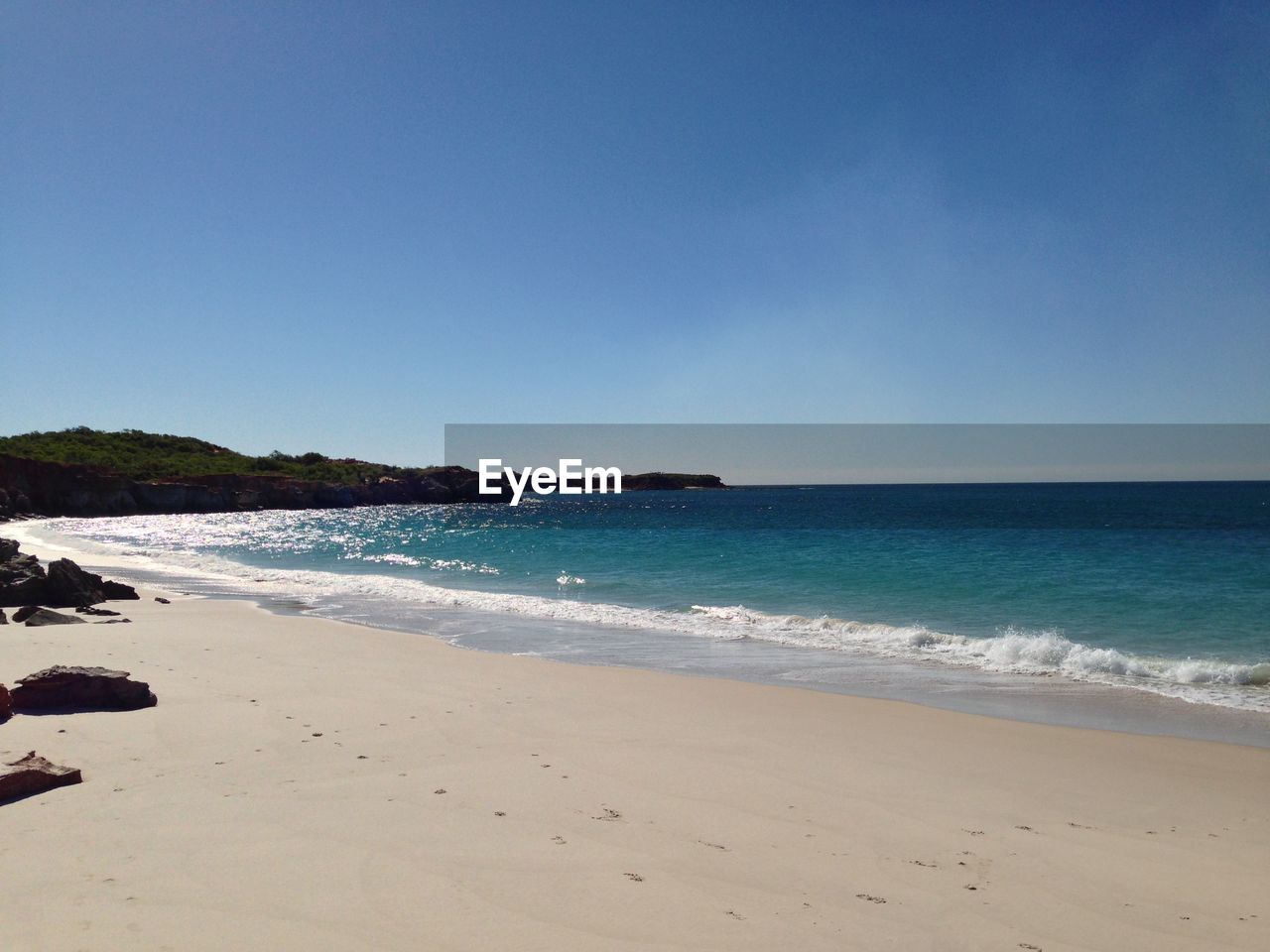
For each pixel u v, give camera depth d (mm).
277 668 11711
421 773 6977
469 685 11070
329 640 14836
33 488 86125
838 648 15219
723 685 11734
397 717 8984
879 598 21578
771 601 21594
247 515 101625
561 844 5492
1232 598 20078
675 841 5680
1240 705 10969
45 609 15703
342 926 4172
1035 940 4512
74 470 90875
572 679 11891
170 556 38094
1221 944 4551
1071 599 20562
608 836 5691
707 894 4844
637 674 12461
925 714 10211
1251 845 6145
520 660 13477
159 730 7988
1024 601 20438
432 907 4453
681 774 7301
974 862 5613
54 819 5531
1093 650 14039
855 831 6102
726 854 5500
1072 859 5754
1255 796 7305
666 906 4645
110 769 6719
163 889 4504
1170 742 9086
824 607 20406
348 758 7324
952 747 8734
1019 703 11039
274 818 5699
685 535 48969
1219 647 14984
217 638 14438
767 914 4625
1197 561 27688
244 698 9594
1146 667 13055
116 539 53656
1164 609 18875
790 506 108188
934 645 15352
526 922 4348
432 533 60469
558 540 47406
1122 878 5457
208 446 138000
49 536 55969
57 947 3797
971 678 12641
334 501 125312
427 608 20594
